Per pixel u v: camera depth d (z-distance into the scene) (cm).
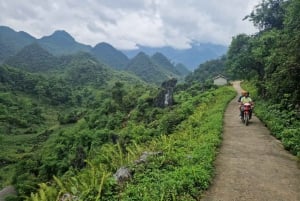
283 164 981
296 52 1602
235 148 1191
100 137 3900
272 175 874
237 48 3994
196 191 727
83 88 17125
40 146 6725
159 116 4262
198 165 865
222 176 863
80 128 6197
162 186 712
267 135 1442
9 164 6025
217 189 770
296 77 1595
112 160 1272
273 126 1505
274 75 1802
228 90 4809
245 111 1761
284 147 1188
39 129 9862
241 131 1548
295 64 1552
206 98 3938
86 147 3784
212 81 8094
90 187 760
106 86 17812
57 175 3478
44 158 3991
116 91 7581
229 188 776
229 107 2786
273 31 3094
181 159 941
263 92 3038
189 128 1697
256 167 946
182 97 6222
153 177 801
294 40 1673
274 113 1812
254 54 3088
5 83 14288
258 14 3853
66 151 4166
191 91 6912
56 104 14300
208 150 1035
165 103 5591
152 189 714
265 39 2938
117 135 3628
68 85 17162
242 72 3581
